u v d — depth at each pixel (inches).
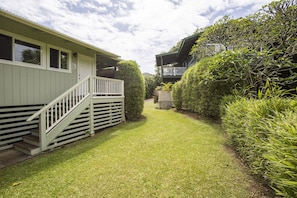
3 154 146.9
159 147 148.4
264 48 222.7
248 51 190.2
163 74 658.2
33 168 115.6
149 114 347.6
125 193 84.4
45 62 214.1
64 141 169.3
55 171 109.5
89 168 112.2
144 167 110.9
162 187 88.1
